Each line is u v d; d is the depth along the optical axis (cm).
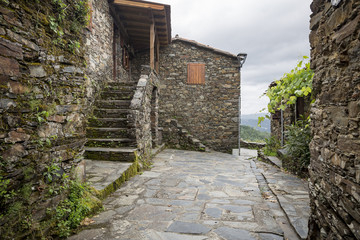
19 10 187
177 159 715
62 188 246
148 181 438
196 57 1038
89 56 594
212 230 249
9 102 176
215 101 1033
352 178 146
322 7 200
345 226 157
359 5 133
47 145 221
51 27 221
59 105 240
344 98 156
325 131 193
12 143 178
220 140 1029
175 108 1039
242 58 1008
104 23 688
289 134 542
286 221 276
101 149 521
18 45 184
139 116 567
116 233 241
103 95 673
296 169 498
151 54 779
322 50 195
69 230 237
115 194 359
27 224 191
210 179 469
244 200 345
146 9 730
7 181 170
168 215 287
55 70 234
